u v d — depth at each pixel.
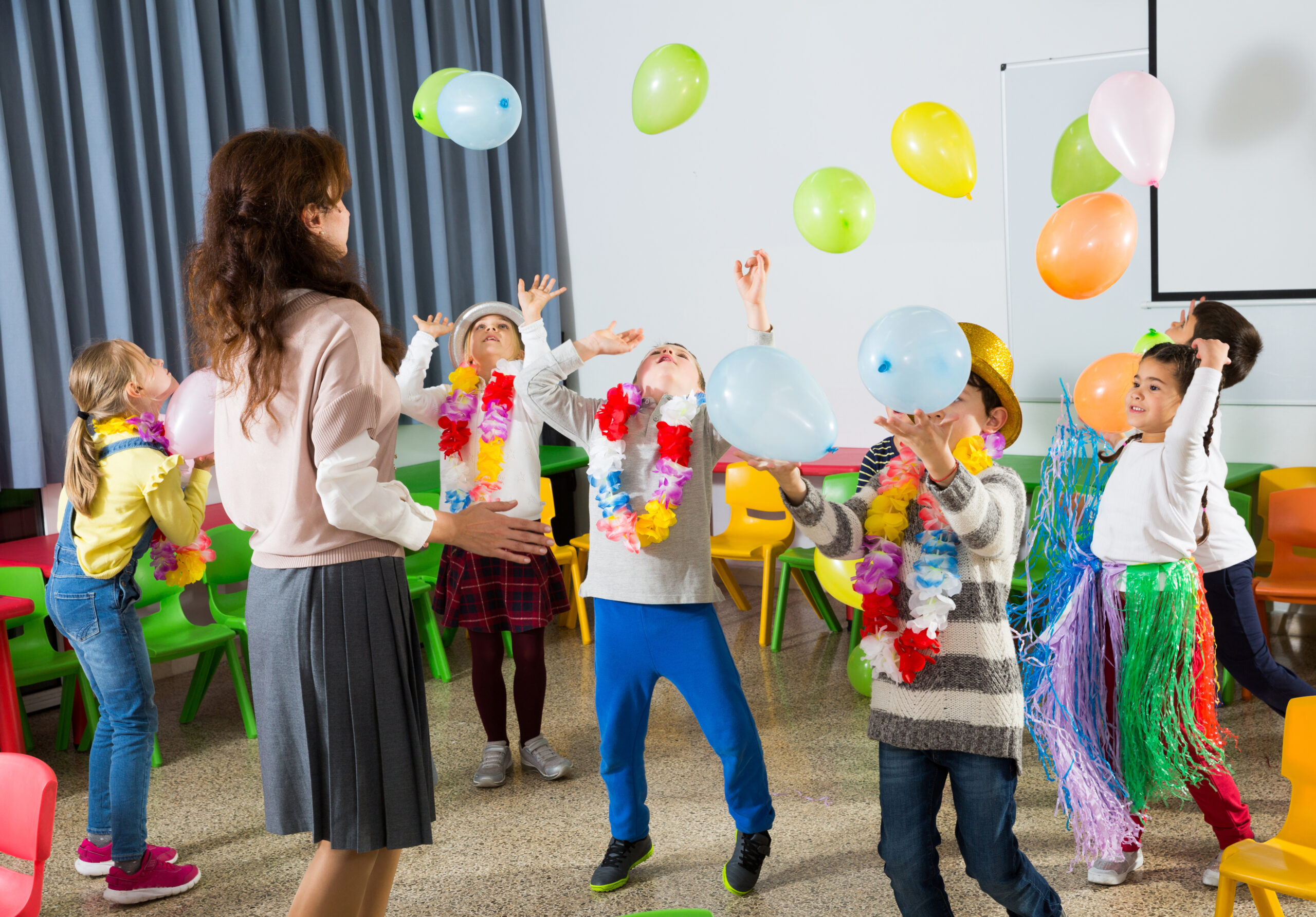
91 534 2.46
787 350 5.24
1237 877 1.70
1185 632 2.27
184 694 4.06
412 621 1.63
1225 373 2.97
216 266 1.54
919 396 1.68
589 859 2.62
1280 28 3.98
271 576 1.56
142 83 4.04
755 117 5.16
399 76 5.08
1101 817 2.30
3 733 2.92
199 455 2.59
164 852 2.59
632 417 2.43
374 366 1.56
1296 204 4.03
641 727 2.42
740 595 4.88
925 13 4.69
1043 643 2.47
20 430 3.69
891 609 1.82
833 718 3.51
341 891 1.57
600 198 5.64
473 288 5.40
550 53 5.68
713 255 5.37
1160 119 3.20
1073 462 2.67
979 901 2.31
